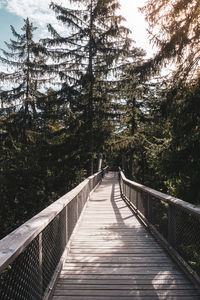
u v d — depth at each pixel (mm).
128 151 22859
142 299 2824
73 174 16656
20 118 17094
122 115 15305
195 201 7969
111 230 5816
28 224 2311
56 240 3434
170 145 8188
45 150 15688
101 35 14844
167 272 3525
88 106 15492
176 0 7160
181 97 7453
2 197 14914
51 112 15906
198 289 2982
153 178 22000
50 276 3004
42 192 15922
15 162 15367
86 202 9148
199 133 7340
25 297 2006
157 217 5195
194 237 3201
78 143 15883
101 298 2844
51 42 14977
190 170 7891
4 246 1673
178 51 7047
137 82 8328
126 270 3596
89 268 3664
